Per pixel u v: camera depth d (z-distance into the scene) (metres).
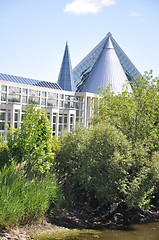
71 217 14.82
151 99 19.53
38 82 52.75
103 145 16.27
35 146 15.44
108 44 82.25
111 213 16.03
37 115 15.87
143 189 15.55
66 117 51.50
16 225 12.52
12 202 12.23
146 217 16.27
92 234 13.47
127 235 13.84
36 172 15.15
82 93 55.00
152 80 19.97
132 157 16.45
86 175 15.59
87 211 15.93
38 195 13.34
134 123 19.47
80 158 16.05
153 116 19.11
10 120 40.78
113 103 20.58
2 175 13.02
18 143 15.45
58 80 75.44
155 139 18.50
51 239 12.20
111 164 15.73
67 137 17.41
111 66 77.00
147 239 13.48
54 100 49.47
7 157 15.21
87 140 16.61
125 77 78.00
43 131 15.91
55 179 15.21
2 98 40.94
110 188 15.65
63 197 15.13
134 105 19.62
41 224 13.38
